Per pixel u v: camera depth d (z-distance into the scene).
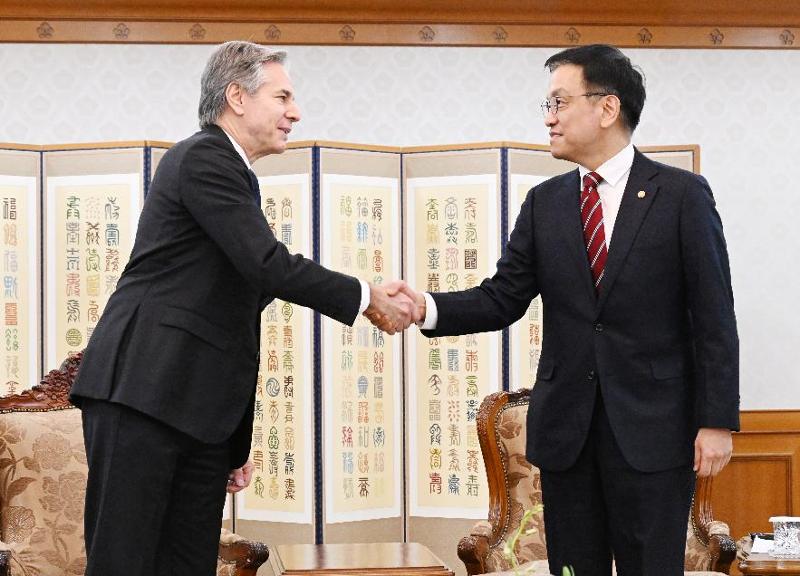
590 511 2.67
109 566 2.53
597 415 2.62
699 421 2.55
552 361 2.72
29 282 5.02
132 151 4.97
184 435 2.60
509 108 5.88
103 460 2.57
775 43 5.98
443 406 5.05
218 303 2.66
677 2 5.89
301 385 4.91
